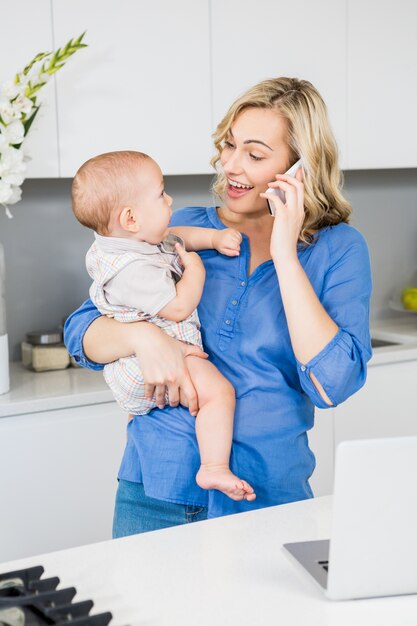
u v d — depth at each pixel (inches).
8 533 94.4
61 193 119.2
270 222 65.4
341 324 60.2
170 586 44.4
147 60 104.3
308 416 65.2
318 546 48.1
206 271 66.1
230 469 62.6
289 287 58.0
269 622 40.6
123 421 99.5
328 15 113.5
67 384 102.2
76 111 101.9
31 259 118.3
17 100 92.6
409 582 43.4
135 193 62.7
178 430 63.2
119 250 63.7
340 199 63.9
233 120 62.8
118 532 66.9
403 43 119.2
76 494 97.4
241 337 63.7
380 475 41.7
